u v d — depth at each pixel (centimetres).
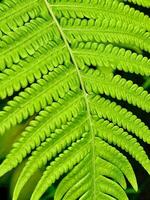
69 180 87
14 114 83
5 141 116
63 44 87
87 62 87
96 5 88
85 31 88
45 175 85
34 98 84
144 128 89
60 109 86
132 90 88
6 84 83
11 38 84
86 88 87
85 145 87
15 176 120
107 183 88
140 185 128
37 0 87
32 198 84
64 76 86
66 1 88
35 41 85
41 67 85
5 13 84
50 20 87
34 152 85
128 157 128
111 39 88
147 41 89
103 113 88
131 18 89
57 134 86
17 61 84
